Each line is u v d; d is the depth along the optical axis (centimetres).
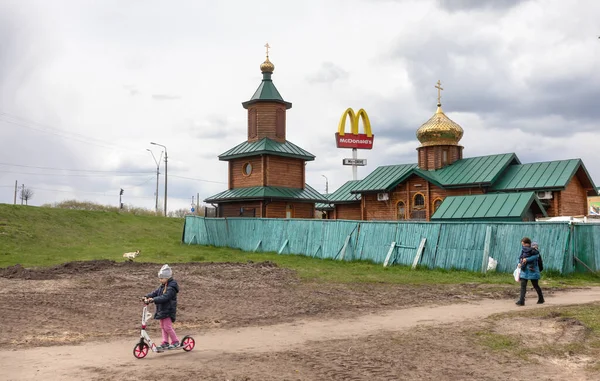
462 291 1812
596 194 3944
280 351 967
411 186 4209
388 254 2691
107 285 1892
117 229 4850
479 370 831
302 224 3325
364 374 811
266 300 1608
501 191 3728
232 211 4591
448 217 3003
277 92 4741
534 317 1242
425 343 1009
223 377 800
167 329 966
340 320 1295
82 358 927
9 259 3014
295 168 4647
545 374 810
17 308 1439
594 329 1089
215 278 2111
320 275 2253
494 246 2358
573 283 2016
